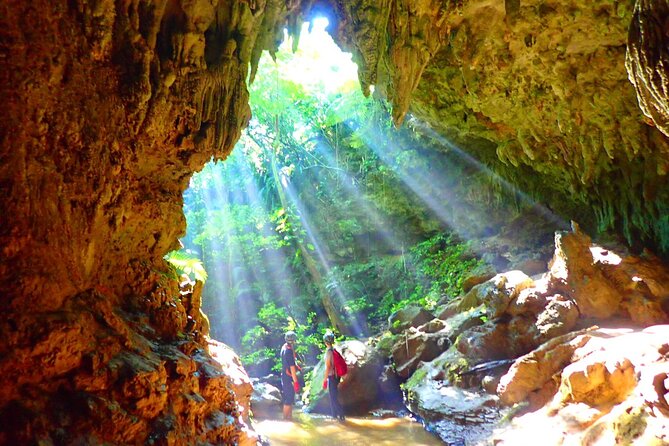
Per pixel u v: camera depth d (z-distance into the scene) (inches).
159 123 167.6
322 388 386.9
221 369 192.9
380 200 631.2
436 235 613.6
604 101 324.2
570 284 323.3
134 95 154.0
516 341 336.2
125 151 157.8
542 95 341.7
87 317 126.3
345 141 650.8
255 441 193.2
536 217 510.3
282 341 592.4
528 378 280.8
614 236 413.1
